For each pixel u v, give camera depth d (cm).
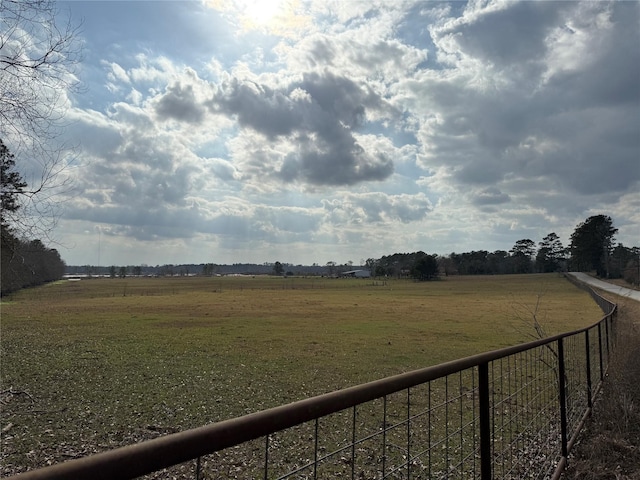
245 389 1174
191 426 851
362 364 1575
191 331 2577
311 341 2184
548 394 546
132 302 5244
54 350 1859
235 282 12300
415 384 218
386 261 16300
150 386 1202
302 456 645
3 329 2634
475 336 2423
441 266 14338
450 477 541
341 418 830
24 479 84
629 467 494
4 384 1211
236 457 638
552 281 10088
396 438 712
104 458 98
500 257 15062
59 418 893
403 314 3834
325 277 16125
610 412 616
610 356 812
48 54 704
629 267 6644
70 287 8981
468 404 897
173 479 562
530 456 450
